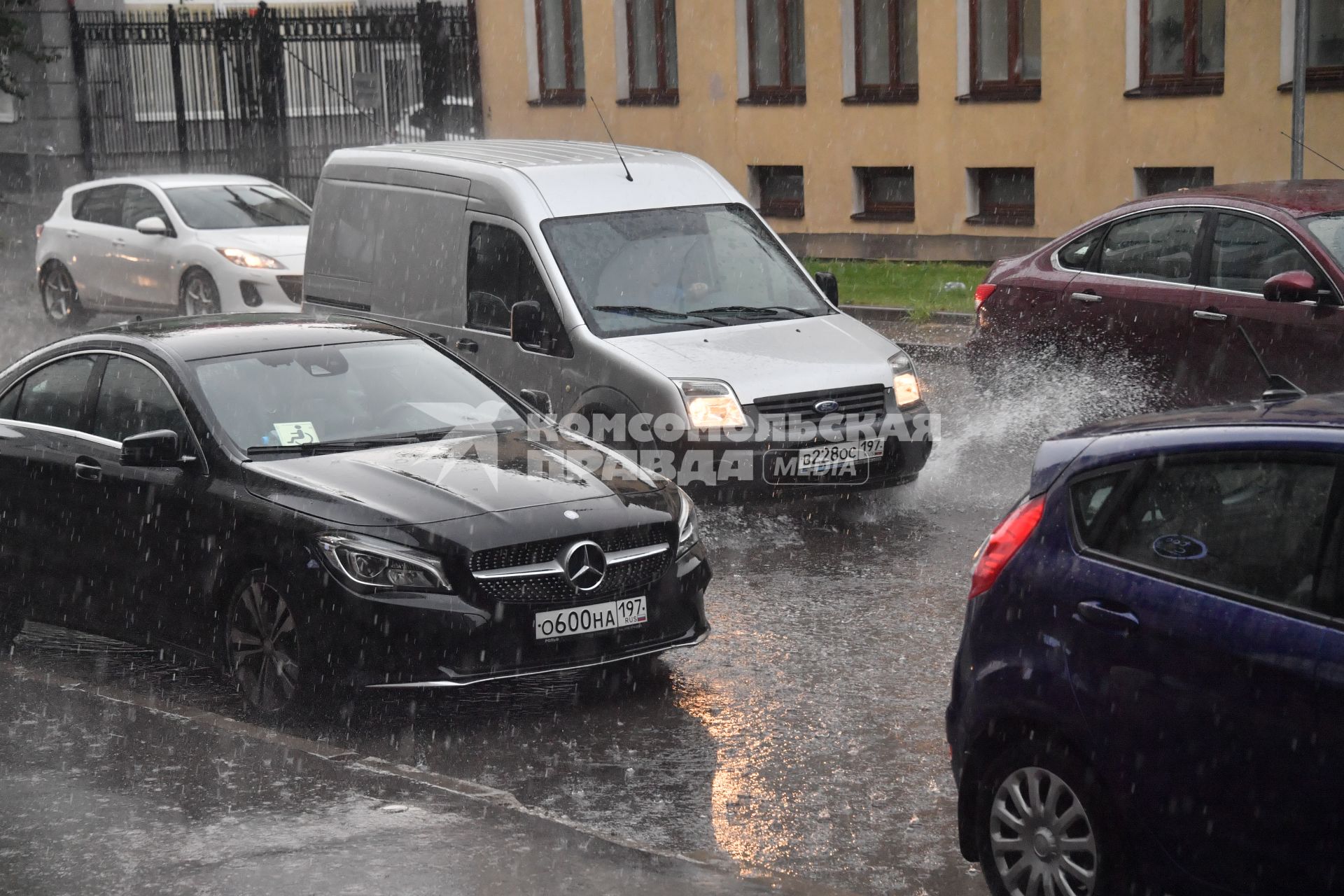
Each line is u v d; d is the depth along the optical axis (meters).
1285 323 9.84
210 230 18.52
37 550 7.70
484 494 6.73
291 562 6.55
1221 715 4.14
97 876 4.81
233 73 27.80
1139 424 4.67
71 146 29.61
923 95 21.84
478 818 5.23
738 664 7.30
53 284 20.23
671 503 7.07
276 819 5.23
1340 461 4.12
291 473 6.89
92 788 5.54
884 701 6.73
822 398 9.74
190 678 7.41
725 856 5.30
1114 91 20.05
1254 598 4.16
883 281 19.61
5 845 5.05
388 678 6.41
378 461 7.04
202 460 7.11
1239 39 18.84
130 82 29.20
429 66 26.94
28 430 7.88
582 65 25.98
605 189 10.74
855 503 10.27
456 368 8.06
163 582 7.14
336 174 11.86
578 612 6.59
